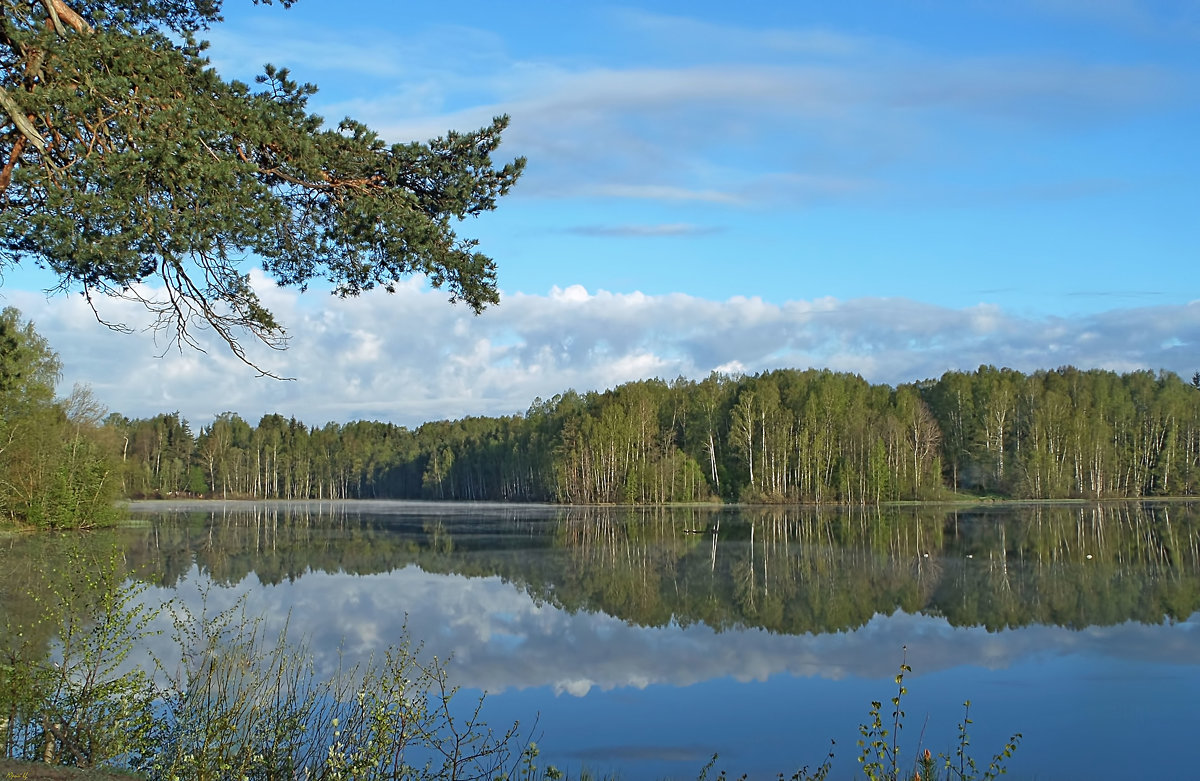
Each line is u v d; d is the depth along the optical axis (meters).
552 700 16.75
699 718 15.71
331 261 10.26
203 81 9.30
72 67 8.52
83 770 7.59
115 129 8.90
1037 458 87.31
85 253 8.41
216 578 32.62
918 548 42.75
